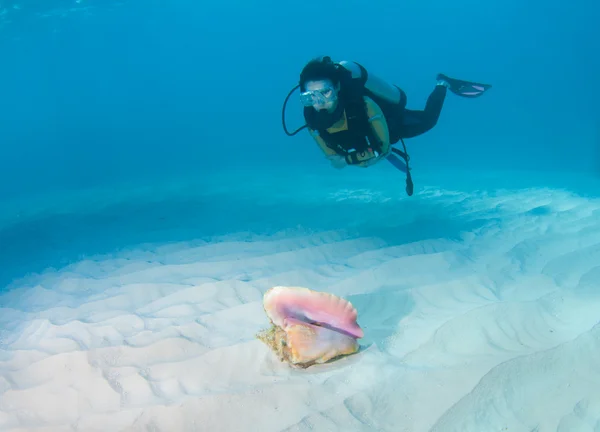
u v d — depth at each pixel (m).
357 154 4.07
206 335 3.00
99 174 18.64
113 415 2.29
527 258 4.07
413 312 3.16
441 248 4.52
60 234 6.78
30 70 43.47
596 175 9.91
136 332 3.14
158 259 4.89
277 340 2.57
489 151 19.08
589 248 4.12
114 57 54.62
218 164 19.25
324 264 4.27
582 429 1.94
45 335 3.30
